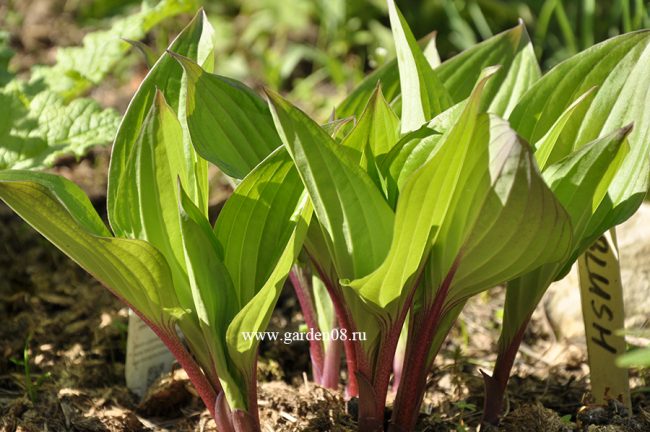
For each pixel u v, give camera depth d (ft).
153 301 3.65
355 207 3.57
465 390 4.10
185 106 3.79
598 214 3.72
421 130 3.61
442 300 3.66
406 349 3.77
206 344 3.70
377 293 3.59
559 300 4.38
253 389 3.71
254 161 3.78
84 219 3.68
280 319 4.44
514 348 3.84
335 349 4.04
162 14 4.71
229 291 3.67
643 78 3.72
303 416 3.96
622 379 3.90
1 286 4.53
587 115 3.76
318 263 3.76
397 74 4.06
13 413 4.06
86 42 4.68
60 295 4.51
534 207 3.48
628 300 4.31
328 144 3.53
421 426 3.98
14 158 4.39
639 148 3.69
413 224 3.51
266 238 3.69
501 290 4.58
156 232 3.69
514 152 3.43
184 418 4.09
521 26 4.01
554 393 4.11
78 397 4.09
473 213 3.54
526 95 3.79
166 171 3.64
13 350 4.29
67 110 4.44
